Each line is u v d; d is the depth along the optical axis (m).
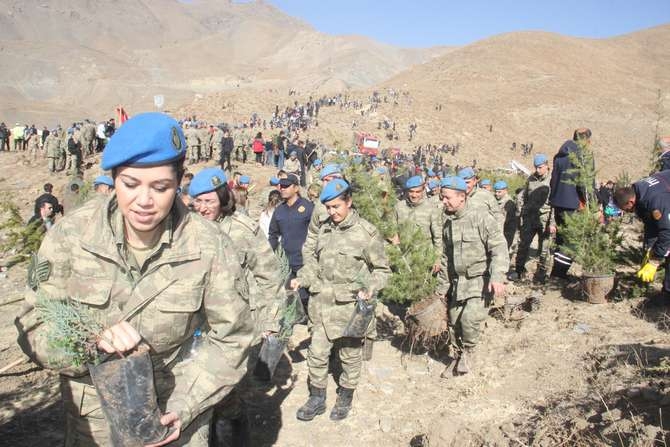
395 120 68.06
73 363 1.98
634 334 5.48
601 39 165.88
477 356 5.73
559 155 8.04
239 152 27.52
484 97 94.00
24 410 4.65
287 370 5.91
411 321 5.70
